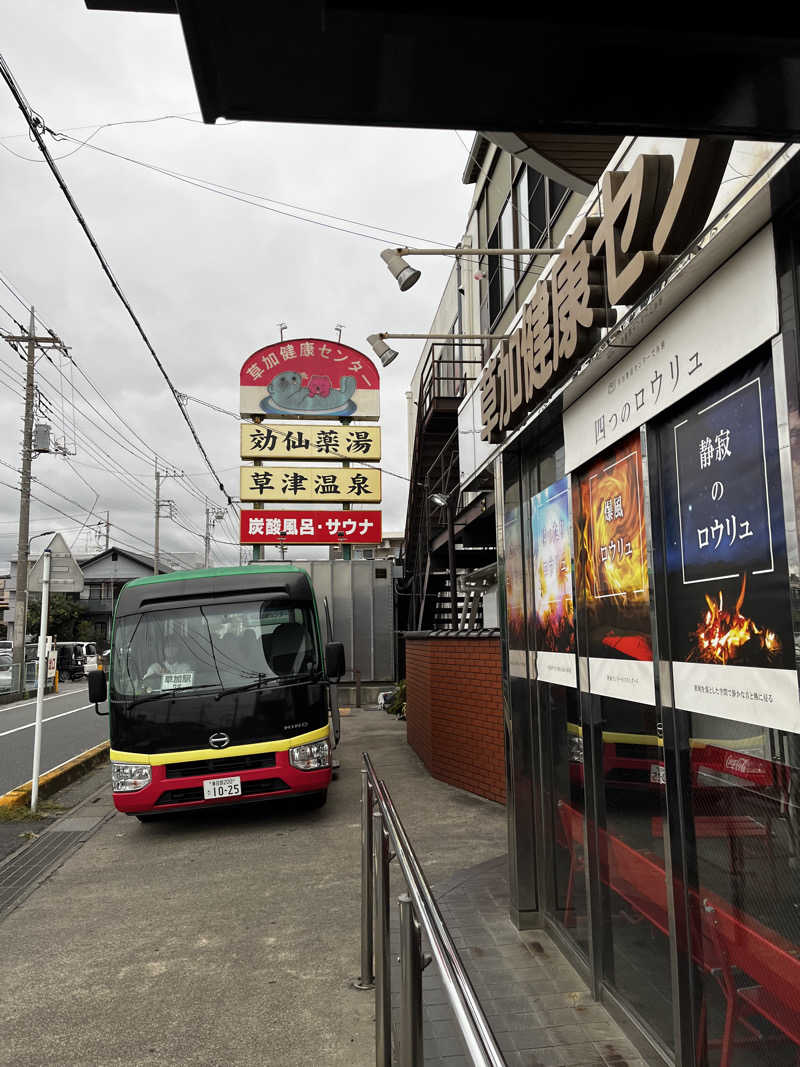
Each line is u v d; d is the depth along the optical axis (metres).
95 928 4.88
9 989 4.00
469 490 10.85
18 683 26.72
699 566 2.48
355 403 18.25
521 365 4.04
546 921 4.18
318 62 1.19
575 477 3.67
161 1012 3.68
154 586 7.89
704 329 2.36
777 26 1.17
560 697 4.02
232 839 7.10
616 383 3.10
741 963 2.31
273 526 18.06
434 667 9.31
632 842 3.13
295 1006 3.69
